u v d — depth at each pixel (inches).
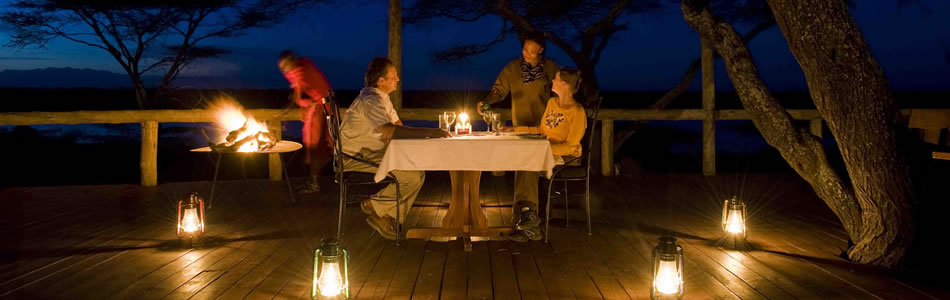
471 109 295.4
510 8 343.3
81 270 142.5
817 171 152.6
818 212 207.0
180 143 582.2
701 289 127.8
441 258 152.0
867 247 143.6
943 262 138.0
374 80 163.8
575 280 134.7
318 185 264.7
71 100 848.9
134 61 447.8
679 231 181.0
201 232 164.9
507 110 297.9
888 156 136.2
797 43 140.6
